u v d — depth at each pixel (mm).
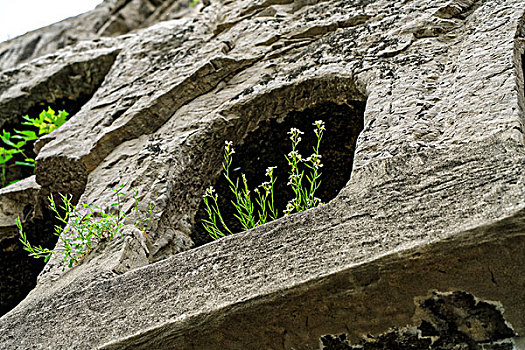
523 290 1259
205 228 2307
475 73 1900
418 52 2211
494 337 1295
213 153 2471
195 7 4953
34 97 3773
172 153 2344
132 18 5270
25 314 1681
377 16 2582
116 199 2201
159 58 3061
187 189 2334
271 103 2457
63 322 1584
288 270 1396
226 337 1426
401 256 1296
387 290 1333
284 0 3041
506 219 1231
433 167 1475
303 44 2668
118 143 2566
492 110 1673
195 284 1495
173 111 2633
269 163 2482
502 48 1950
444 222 1312
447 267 1296
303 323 1390
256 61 2703
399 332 1349
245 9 3109
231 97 2555
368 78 2186
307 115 2439
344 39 2539
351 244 1380
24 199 2760
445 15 2365
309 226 1489
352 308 1358
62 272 1895
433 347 1332
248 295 1381
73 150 2561
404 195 1438
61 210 2697
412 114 1854
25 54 5191
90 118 2777
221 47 2867
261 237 1530
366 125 1897
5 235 2770
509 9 2178
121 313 1521
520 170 1336
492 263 1270
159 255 2041
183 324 1414
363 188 1523
